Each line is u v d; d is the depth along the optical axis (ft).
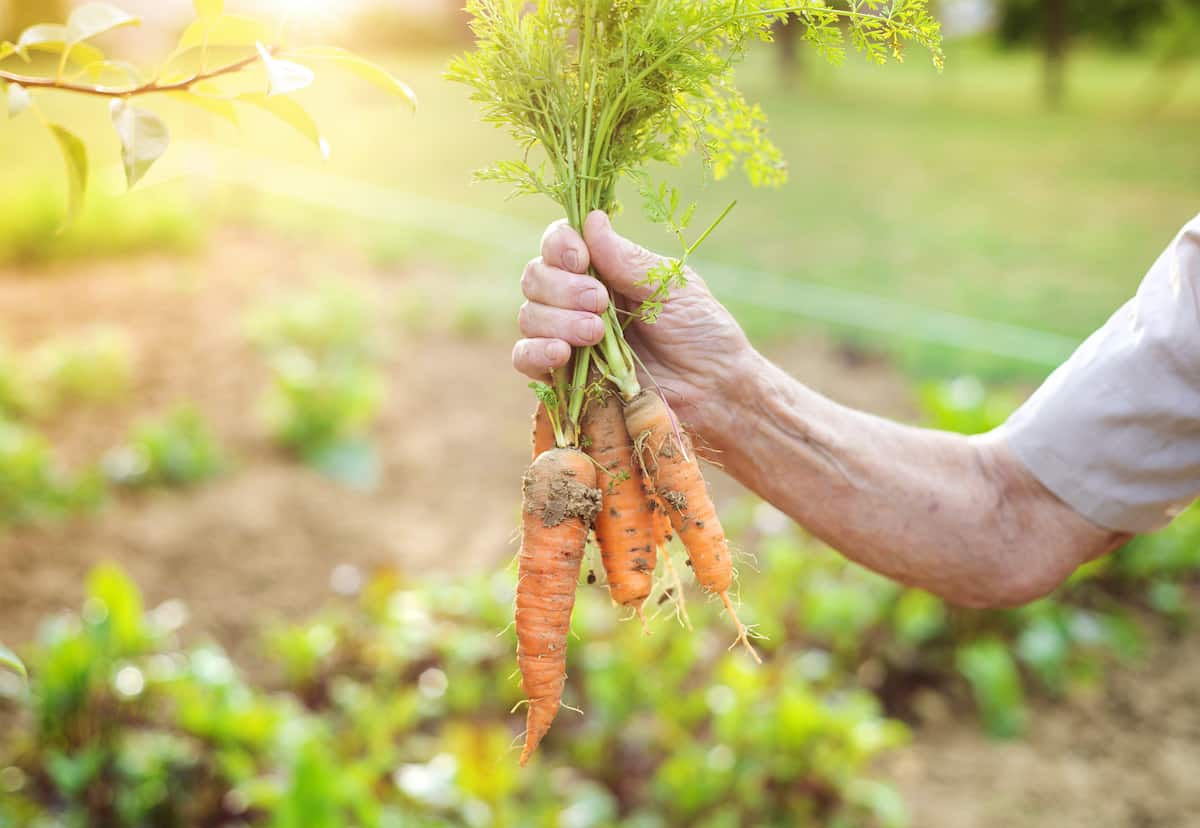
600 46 5.71
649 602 7.25
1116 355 6.30
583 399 6.15
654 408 6.01
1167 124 65.21
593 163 5.79
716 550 6.15
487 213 41.42
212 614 15.70
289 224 38.68
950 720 13.57
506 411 23.62
